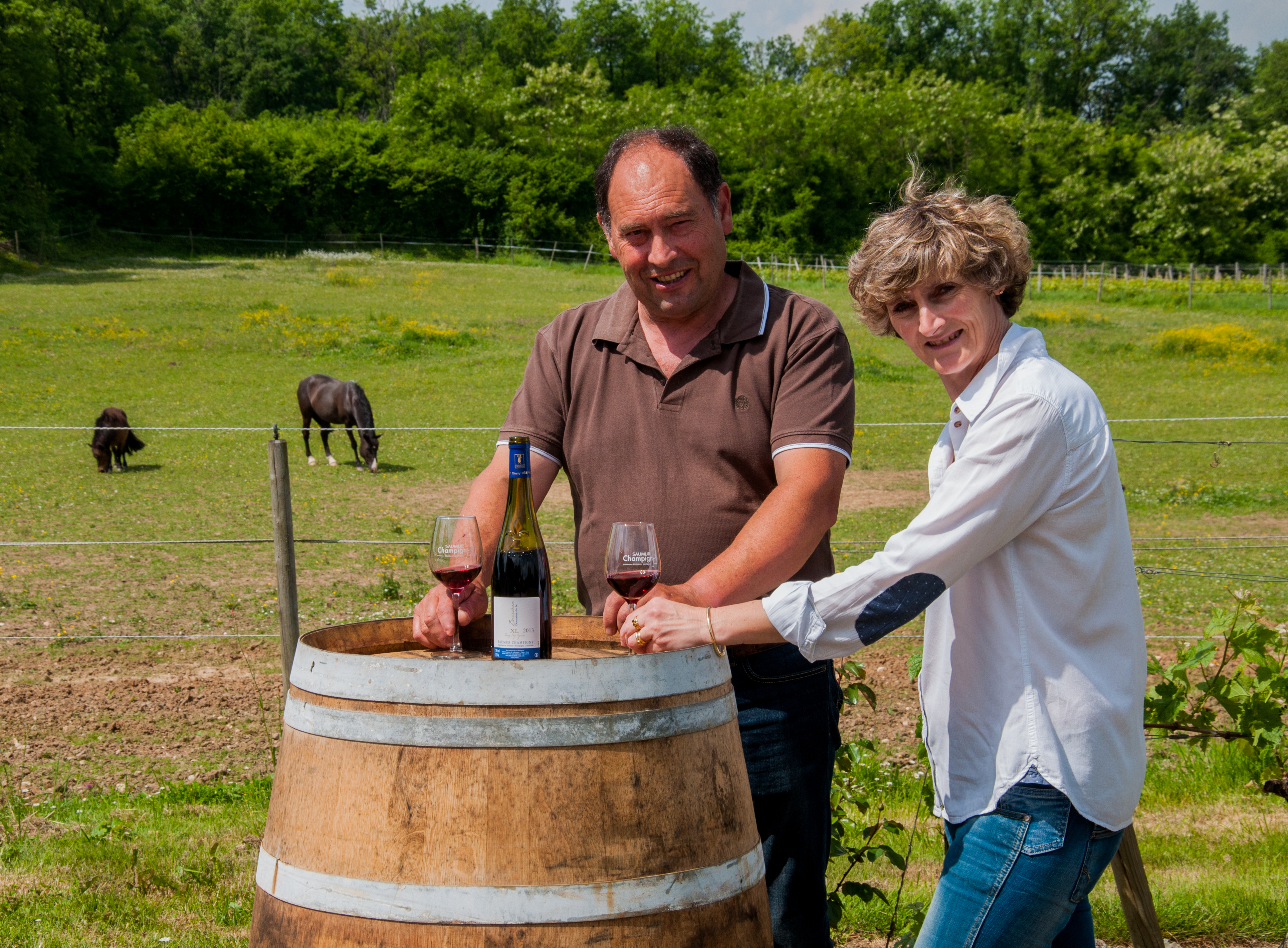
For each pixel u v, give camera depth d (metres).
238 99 85.00
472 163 61.16
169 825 4.55
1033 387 1.84
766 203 63.78
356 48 91.25
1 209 44.97
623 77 89.25
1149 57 89.94
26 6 51.06
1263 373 25.11
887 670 7.00
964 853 1.93
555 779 1.68
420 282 41.06
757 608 1.89
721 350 2.34
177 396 20.28
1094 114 90.25
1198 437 18.05
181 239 54.69
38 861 4.09
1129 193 64.56
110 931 3.50
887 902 3.18
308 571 9.95
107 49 65.06
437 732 1.69
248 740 5.96
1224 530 11.92
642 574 2.10
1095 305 41.91
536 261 55.53
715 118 68.62
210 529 11.51
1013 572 1.89
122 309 30.31
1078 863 1.88
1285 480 14.70
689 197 2.22
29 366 22.14
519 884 1.66
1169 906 3.69
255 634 7.93
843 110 64.75
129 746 5.84
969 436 1.88
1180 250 63.12
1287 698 3.70
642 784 1.73
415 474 15.16
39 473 14.21
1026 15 91.94
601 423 2.43
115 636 7.69
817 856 2.44
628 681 1.73
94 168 53.72
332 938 1.70
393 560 10.44
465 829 1.67
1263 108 78.81
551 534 11.77
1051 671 1.87
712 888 1.78
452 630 2.14
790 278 48.75
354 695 1.74
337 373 23.23
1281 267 58.34
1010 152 67.81
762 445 2.34
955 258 1.87
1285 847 4.30
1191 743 3.91
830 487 2.23
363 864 1.69
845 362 2.35
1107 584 1.89
